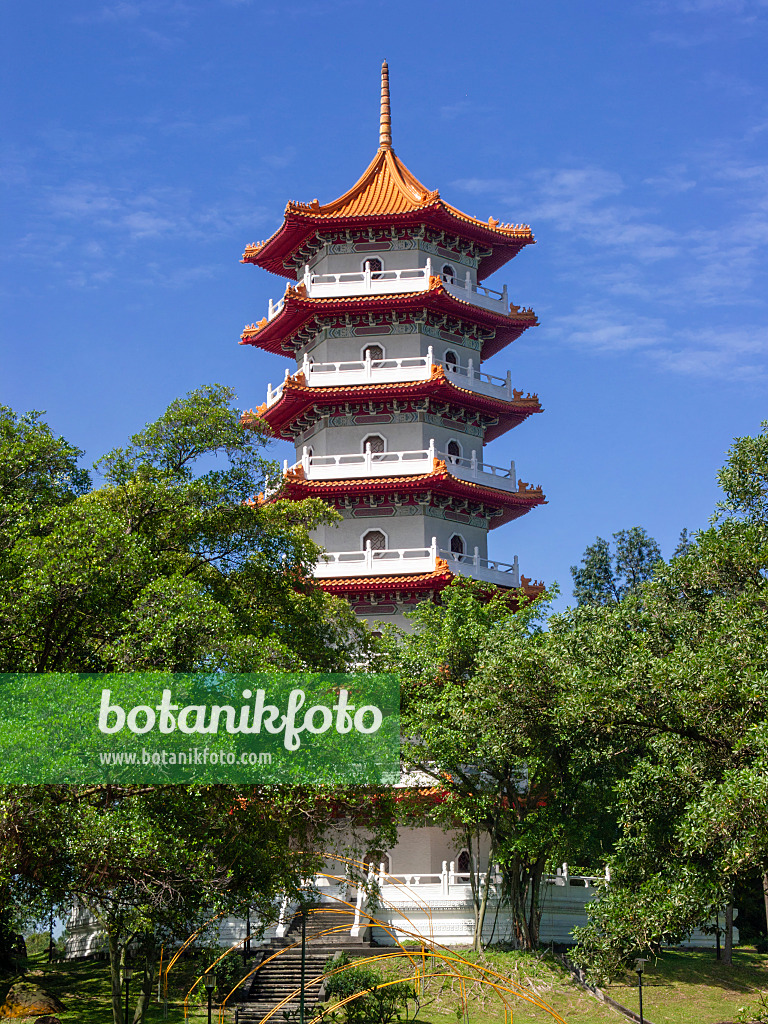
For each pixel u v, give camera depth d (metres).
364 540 58.47
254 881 30.86
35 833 25.98
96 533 29.67
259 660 30.97
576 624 34.81
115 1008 33.22
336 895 47.56
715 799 25.27
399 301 59.41
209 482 36.59
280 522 37.84
